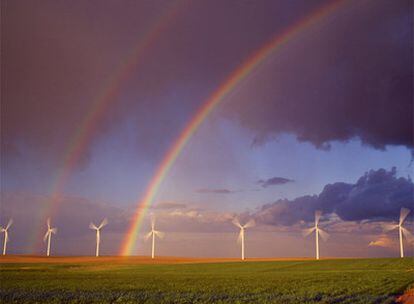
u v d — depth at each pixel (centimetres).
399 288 5203
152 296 4784
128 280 7419
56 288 5903
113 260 17162
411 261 11088
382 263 10962
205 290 5406
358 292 4819
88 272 10194
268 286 5834
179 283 6594
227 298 4516
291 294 4788
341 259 12812
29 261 16412
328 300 4166
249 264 12619
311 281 6581
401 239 13162
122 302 4309
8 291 5509
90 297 4784
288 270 10019
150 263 14888
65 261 16425
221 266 12219
